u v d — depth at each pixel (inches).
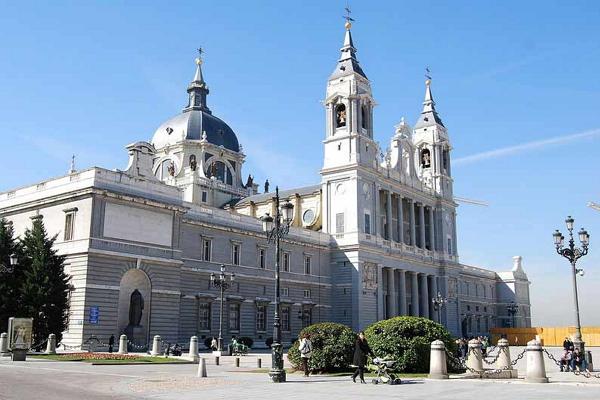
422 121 4507.9
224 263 2778.1
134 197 2236.7
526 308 5634.8
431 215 4210.1
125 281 2218.3
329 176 3513.8
